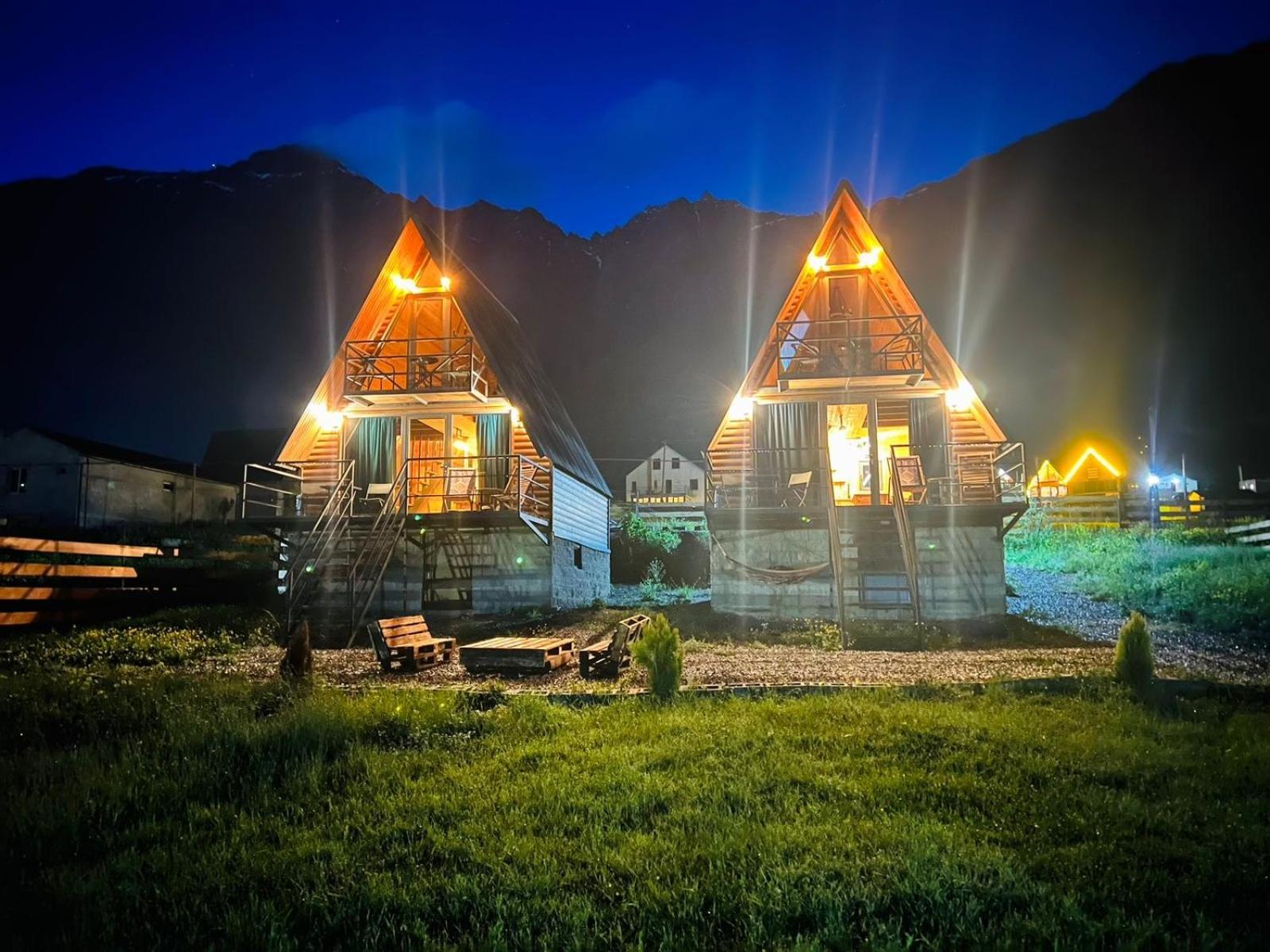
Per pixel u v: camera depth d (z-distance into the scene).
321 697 8.96
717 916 4.10
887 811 5.49
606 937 3.91
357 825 5.48
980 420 19.97
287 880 4.67
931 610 17.58
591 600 24.89
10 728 7.96
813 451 19.98
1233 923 4.03
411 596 19.59
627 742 7.29
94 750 7.19
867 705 8.42
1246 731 7.45
